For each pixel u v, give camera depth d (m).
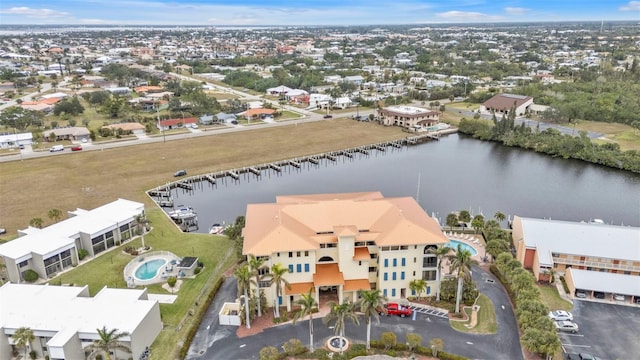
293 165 169.88
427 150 194.00
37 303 72.50
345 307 66.31
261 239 79.12
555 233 91.94
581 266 87.81
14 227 112.06
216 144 189.38
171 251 101.25
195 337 72.56
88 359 65.50
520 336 72.31
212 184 151.38
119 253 100.31
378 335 72.50
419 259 81.12
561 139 185.62
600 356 67.44
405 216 85.81
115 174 152.00
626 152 169.12
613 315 77.38
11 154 171.38
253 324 75.81
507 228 115.12
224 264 95.44
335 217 84.56
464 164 173.12
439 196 139.12
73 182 143.75
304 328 74.62
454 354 67.88
